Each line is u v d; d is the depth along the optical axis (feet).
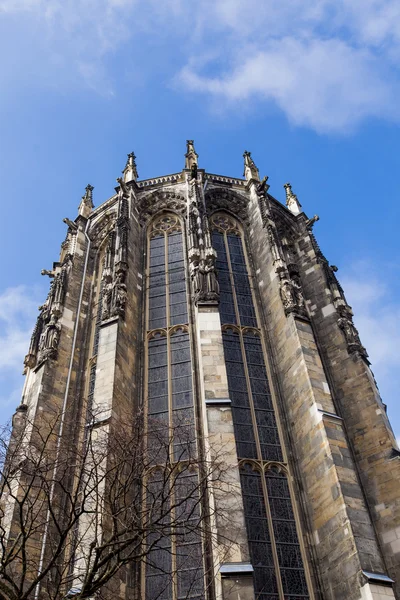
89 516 76.18
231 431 84.69
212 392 90.99
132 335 109.81
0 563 53.52
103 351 102.12
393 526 90.38
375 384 112.78
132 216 134.51
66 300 125.80
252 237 136.67
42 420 100.17
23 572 49.24
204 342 98.94
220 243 135.03
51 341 114.73
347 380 111.24
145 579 79.61
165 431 88.94
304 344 103.35
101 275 135.23
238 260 132.16
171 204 142.72
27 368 125.49
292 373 102.68
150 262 131.13
